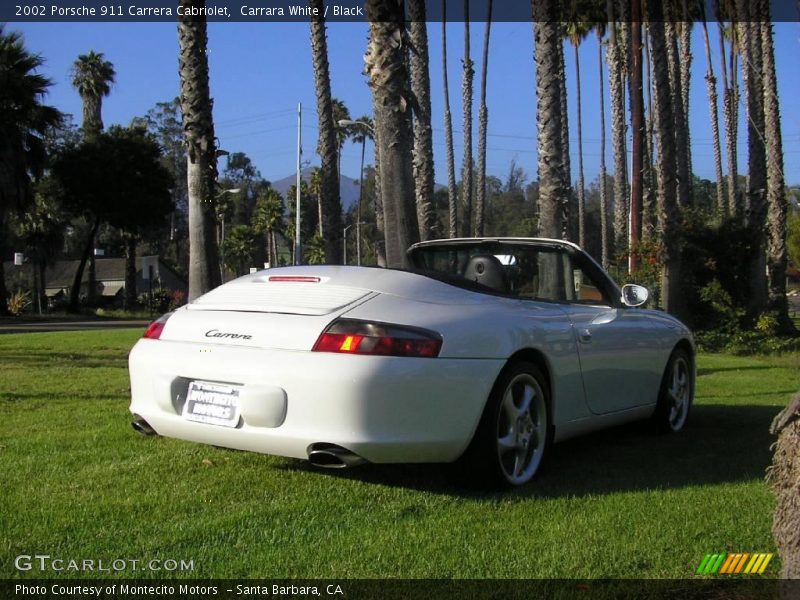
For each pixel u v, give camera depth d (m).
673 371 6.22
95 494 4.26
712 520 3.92
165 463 4.88
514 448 4.50
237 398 4.14
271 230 72.94
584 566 3.36
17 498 4.18
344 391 3.89
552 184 10.83
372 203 98.38
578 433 5.17
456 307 4.38
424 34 18.28
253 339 4.21
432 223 18.34
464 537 3.67
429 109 18.42
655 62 17.58
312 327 4.09
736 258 20.44
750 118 23.34
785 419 2.83
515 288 5.70
